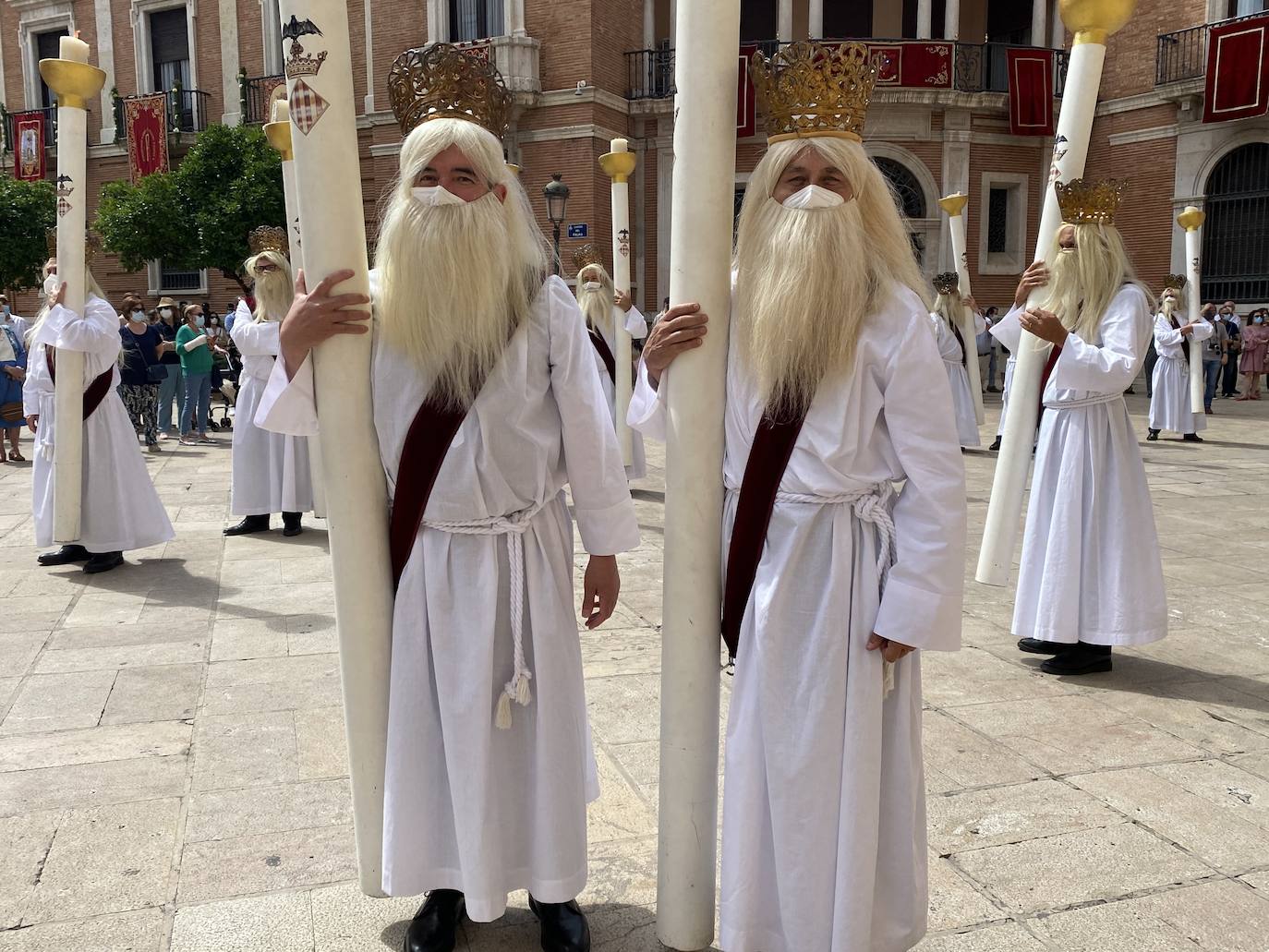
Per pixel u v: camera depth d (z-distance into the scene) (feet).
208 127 61.31
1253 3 58.85
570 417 7.23
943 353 35.68
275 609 16.81
